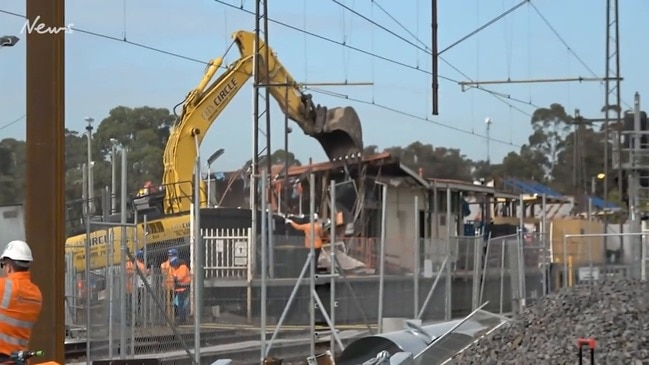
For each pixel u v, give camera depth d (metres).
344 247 22.75
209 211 21.55
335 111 30.34
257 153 26.59
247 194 32.09
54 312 9.68
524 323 15.44
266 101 27.70
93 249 20.08
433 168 90.81
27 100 9.83
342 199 29.12
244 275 19.03
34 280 9.66
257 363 15.64
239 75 26.55
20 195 44.41
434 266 21.11
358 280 19.67
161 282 15.56
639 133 33.78
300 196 30.06
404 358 9.45
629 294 17.36
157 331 15.14
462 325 14.55
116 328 14.62
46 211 9.75
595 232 37.91
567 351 13.24
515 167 97.19
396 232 30.48
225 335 16.61
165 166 24.67
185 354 14.84
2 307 7.82
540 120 100.69
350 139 30.39
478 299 21.55
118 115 61.00
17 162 45.09
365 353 12.31
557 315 15.85
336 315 19.16
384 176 30.48
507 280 23.66
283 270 19.55
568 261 24.86
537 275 23.73
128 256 14.99
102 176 54.88
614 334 14.02
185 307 16.30
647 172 34.75
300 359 16.73
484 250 25.88
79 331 18.34
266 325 17.30
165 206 22.78
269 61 28.53
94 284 15.77
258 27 26.47
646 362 12.54
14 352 7.68
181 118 25.05
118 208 24.16
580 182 76.38
